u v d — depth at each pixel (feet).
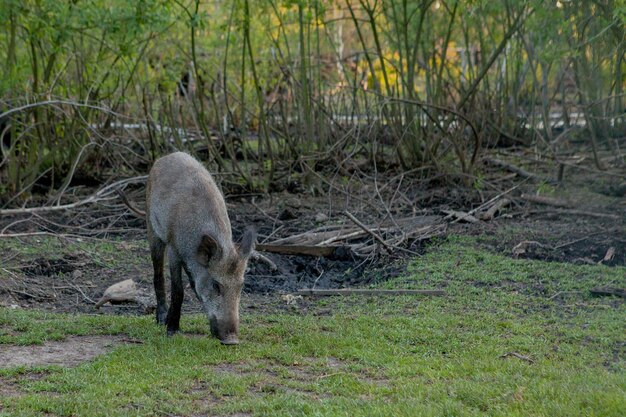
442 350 26.30
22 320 28.45
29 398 21.01
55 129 51.49
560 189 49.49
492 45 69.15
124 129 53.31
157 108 59.93
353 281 36.35
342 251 38.86
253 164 58.39
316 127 56.13
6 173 51.34
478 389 21.89
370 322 29.19
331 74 72.18
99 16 45.80
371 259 38.37
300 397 21.42
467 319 29.48
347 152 54.60
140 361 24.21
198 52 67.26
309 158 49.83
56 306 32.35
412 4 57.41
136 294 32.60
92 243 40.86
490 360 24.72
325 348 25.91
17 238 40.86
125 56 49.11
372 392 22.09
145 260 38.47
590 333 27.73
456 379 23.29
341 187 50.65
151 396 21.50
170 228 26.78
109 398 21.27
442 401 21.03
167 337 26.76
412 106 53.62
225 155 60.03
